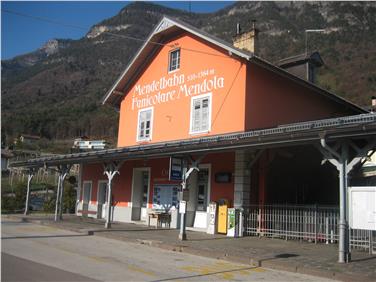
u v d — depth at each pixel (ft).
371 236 41.60
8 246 39.70
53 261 31.94
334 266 33.63
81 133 353.92
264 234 53.88
